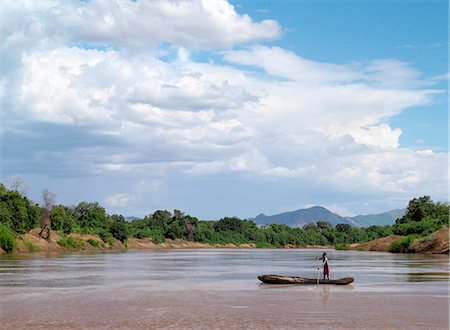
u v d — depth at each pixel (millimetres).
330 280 39094
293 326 21719
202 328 21297
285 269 60406
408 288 36469
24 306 27516
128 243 192125
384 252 135000
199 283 40750
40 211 135500
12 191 118812
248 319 23438
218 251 162000
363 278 45156
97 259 84688
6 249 105750
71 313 25141
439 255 104188
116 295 32500
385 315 24438
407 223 156375
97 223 175875
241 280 43750
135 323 22438
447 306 27391
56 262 72188
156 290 35531
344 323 22422
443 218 139875
